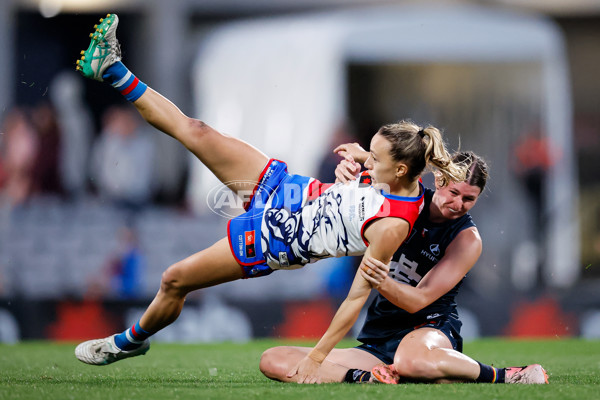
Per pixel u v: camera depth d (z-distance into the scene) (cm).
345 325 1373
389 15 4791
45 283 3450
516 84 4694
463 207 1458
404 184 1391
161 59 4738
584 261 4209
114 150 4000
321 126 4600
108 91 4281
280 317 3138
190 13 4756
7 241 3469
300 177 1474
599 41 4819
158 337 3045
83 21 4722
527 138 4622
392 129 1377
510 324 3158
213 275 1458
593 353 2295
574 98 4847
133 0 4725
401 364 1379
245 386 1361
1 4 4631
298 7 4772
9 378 1539
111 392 1276
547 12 4819
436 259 1509
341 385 1351
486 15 4800
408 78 4684
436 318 1505
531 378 1388
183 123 1519
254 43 4709
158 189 4153
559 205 4388
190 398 1211
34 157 3938
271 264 1452
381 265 1347
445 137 4666
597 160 4744
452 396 1212
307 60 4641
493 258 4097
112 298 3222
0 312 3120
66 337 3120
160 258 3597
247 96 4669
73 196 3953
